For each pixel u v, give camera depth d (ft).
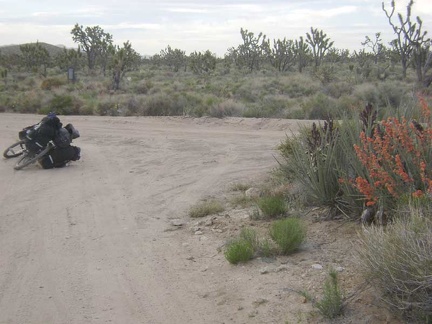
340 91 104.12
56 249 22.57
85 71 217.77
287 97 96.07
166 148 48.29
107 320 16.30
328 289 15.34
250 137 53.57
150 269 20.13
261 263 19.44
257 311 16.03
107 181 35.53
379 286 15.14
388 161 18.65
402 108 24.30
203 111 75.05
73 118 75.72
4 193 32.55
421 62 98.17
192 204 29.27
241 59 224.94
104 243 23.25
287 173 30.12
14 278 19.62
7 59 244.83
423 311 13.82
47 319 16.47
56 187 34.01
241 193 30.83
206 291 17.90
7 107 91.61
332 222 22.79
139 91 126.82
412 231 14.84
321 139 24.52
